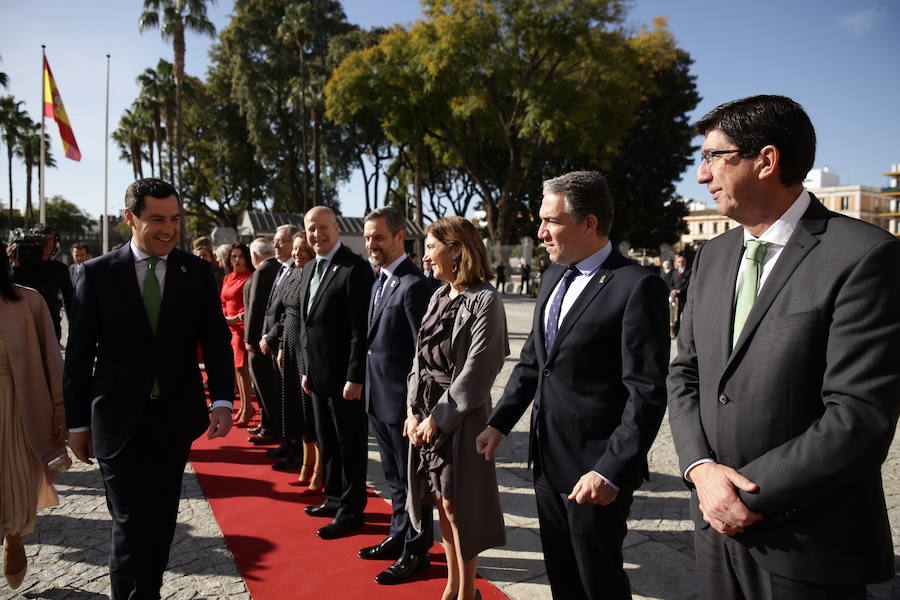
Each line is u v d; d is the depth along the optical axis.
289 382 4.13
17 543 2.63
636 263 1.99
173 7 25.42
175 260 2.48
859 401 1.26
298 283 4.08
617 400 1.94
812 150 1.46
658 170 32.53
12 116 41.91
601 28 25.02
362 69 26.67
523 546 3.21
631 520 3.48
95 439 2.30
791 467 1.31
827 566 1.36
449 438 2.46
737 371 1.48
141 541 2.28
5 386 2.56
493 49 24.44
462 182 41.69
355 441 3.40
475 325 2.44
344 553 3.15
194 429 2.45
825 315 1.36
